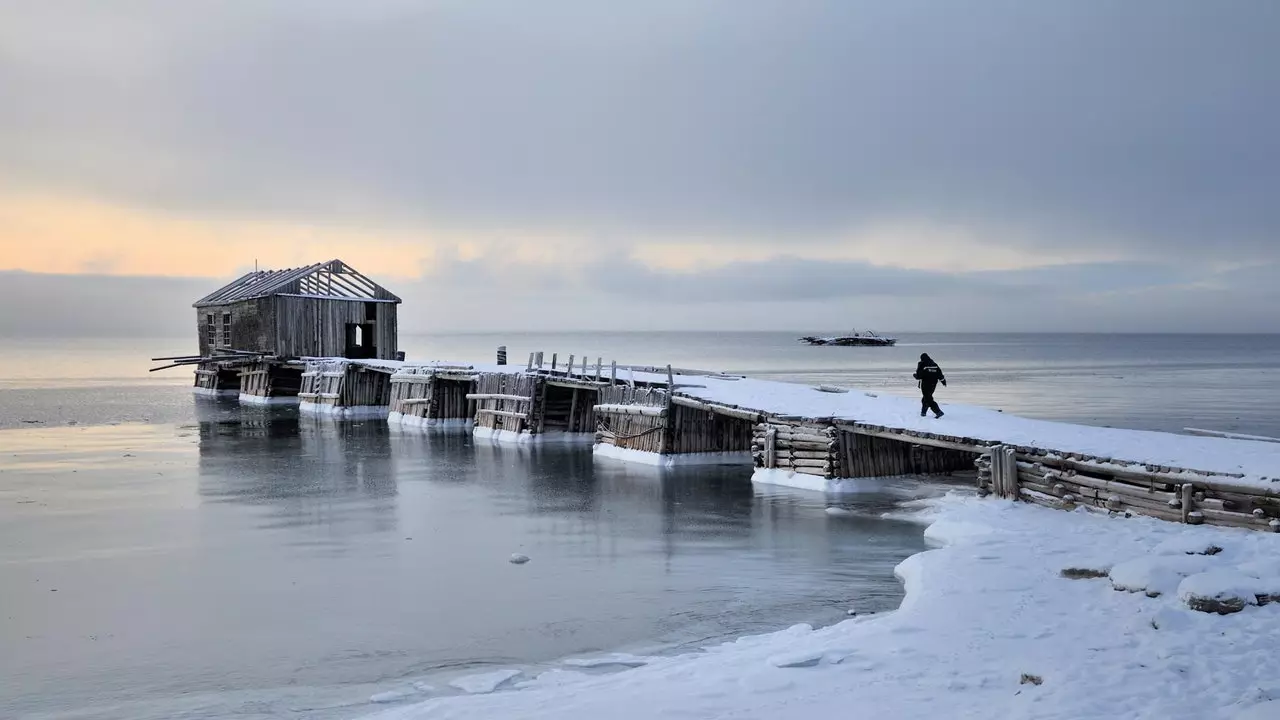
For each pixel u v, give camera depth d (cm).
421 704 1045
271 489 2561
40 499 2406
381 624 1405
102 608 1489
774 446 2602
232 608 1484
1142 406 5562
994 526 1845
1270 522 1622
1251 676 998
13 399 5688
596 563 1761
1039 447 2062
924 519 2078
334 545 1912
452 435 3819
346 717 1056
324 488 2577
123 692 1147
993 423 2428
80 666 1236
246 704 1104
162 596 1551
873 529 2002
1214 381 8344
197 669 1223
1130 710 926
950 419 2500
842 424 2422
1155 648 1102
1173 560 1360
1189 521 1738
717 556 1802
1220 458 1927
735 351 18812
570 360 3525
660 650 1282
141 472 2855
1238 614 1195
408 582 1633
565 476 2756
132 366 10500
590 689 1077
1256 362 13150
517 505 2327
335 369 4819
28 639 1343
